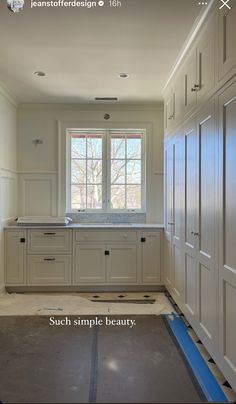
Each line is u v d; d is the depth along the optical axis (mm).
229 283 1849
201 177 2387
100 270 3953
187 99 2797
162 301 3578
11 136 4117
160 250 3971
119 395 1843
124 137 4477
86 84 3625
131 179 4492
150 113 4410
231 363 1834
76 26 2373
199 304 2459
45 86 3684
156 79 3480
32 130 4363
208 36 2207
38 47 2711
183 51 2787
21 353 2377
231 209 1815
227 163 1867
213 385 1964
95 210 4473
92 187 4480
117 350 2422
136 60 2988
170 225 3574
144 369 2150
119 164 4492
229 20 1826
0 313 3197
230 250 1835
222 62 1936
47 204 4391
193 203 2605
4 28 2396
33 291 3961
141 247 3963
